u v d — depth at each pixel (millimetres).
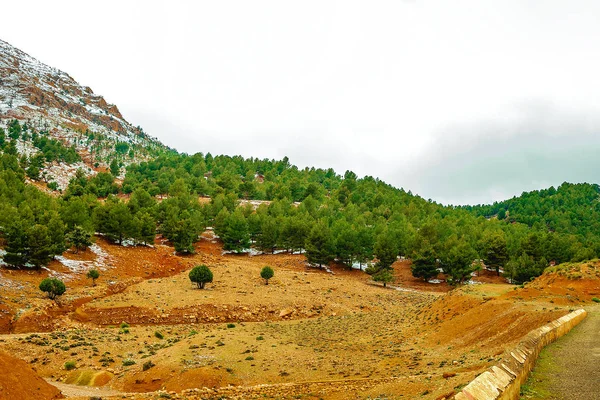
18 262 49000
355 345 27844
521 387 9781
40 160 154375
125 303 44094
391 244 75375
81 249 64625
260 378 21219
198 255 82562
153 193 138250
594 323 20750
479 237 95750
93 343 29484
